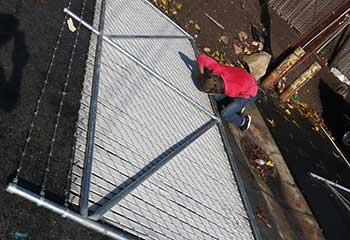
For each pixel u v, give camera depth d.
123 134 4.55
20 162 3.40
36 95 4.04
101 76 4.96
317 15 11.27
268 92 9.83
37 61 4.38
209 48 9.41
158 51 6.78
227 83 6.75
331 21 9.55
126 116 4.84
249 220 5.53
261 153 7.78
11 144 3.46
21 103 3.84
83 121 4.25
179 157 5.18
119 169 4.09
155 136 5.07
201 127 6.30
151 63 6.31
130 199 3.88
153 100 5.62
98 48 5.32
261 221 6.36
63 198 3.42
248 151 7.57
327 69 12.01
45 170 3.50
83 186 3.59
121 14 6.63
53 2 5.29
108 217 3.54
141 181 4.13
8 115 3.64
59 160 3.68
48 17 5.02
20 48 4.32
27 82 4.07
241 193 5.82
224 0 10.34
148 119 5.19
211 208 4.99
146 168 4.45
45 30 4.82
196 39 9.25
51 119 3.95
